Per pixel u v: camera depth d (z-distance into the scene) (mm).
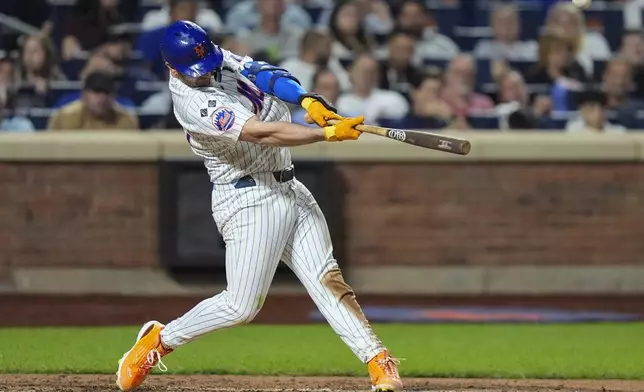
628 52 47469
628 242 39906
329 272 18047
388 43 45375
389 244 39188
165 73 44562
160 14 45656
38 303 37375
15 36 46000
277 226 17578
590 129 43594
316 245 18062
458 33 48938
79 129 40438
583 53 47969
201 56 17000
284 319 35000
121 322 34031
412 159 38938
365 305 37625
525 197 39500
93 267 38812
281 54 45156
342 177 38844
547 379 23828
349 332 17812
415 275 39281
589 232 39781
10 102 43344
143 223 38719
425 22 47125
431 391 21625
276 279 38875
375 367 17719
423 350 28562
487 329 33094
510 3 50125
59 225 38719
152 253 38750
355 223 39031
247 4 47594
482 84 46688
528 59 47688
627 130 45344
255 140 16641
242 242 17594
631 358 27062
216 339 30594
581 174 39625
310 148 38094
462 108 43031
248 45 44875
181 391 21094
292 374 24062
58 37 46031
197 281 38656
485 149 39062
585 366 25531
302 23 46938
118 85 43812
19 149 38219
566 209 39656
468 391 21641
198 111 16906
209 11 46719
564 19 46188
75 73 44844
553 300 38938
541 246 39656
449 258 39438
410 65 44062
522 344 29859
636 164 39812
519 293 39656
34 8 46406
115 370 23969
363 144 38688
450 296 39344
